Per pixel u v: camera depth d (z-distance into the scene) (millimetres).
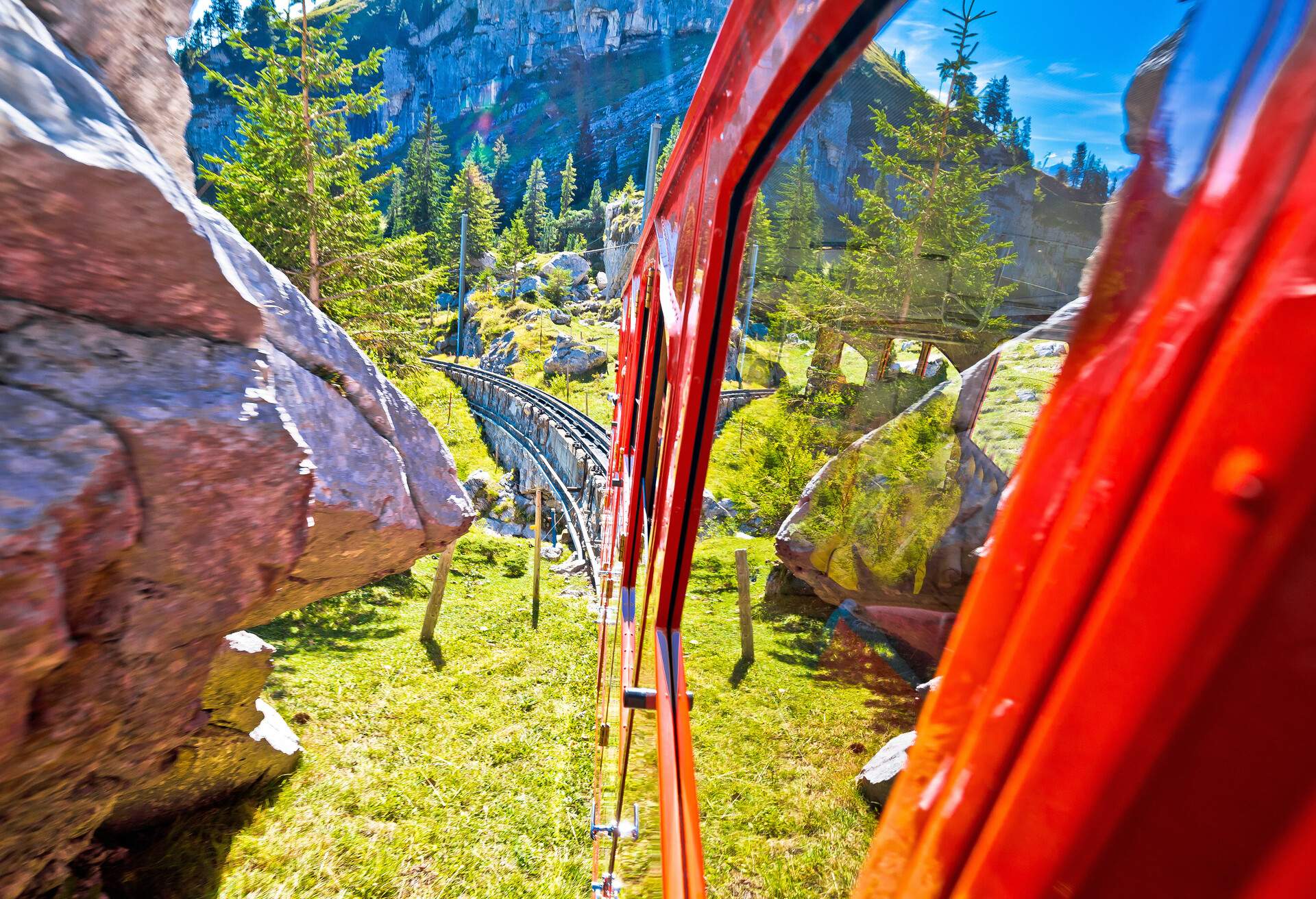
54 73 1555
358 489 3234
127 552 1546
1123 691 359
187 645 1783
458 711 6965
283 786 5094
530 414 33938
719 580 1438
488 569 13734
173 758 2320
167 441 1609
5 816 1643
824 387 1026
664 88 161000
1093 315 465
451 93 176375
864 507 847
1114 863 359
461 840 4957
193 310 1821
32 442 1398
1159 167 421
